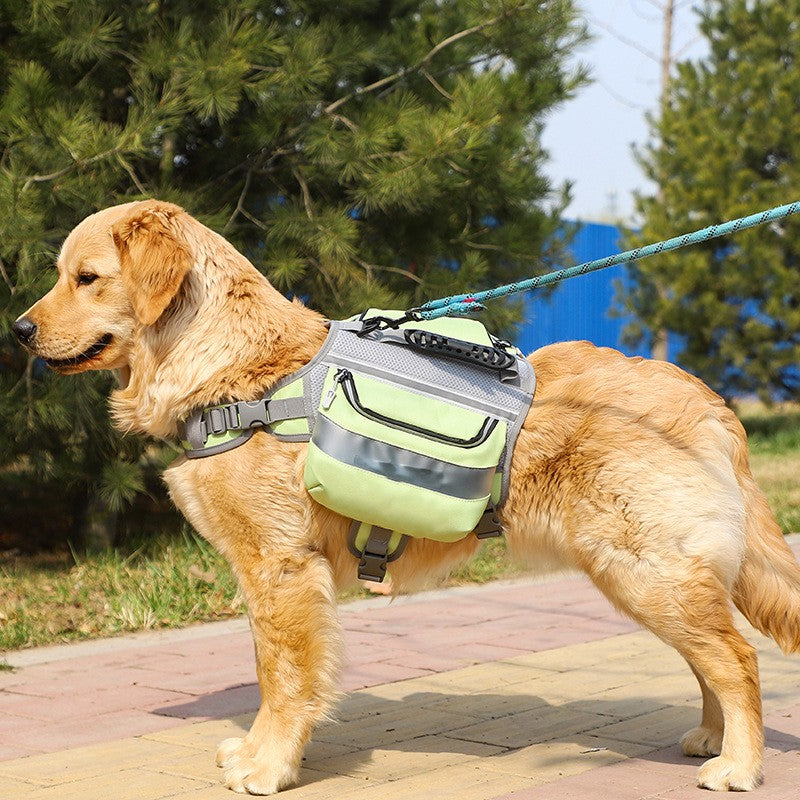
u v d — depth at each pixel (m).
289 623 4.15
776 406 22.98
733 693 4.04
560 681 5.70
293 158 9.37
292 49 8.38
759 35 20.23
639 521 4.05
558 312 22.48
